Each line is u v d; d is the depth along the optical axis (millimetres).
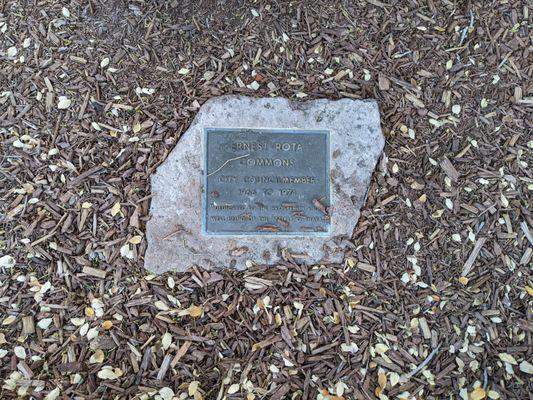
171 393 2363
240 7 2832
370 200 2656
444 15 2891
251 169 2582
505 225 2705
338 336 2504
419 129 2762
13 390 2303
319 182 2611
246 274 2541
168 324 2459
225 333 2469
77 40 2711
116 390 2348
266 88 2711
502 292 2629
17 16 2713
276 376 2422
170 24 2775
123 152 2596
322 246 2588
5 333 2383
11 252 2477
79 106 2637
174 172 2562
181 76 2699
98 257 2506
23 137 2584
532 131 2824
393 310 2562
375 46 2838
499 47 2883
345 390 2428
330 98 2727
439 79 2830
